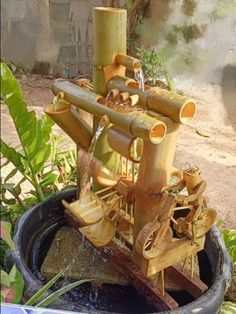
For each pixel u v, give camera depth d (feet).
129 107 3.97
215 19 6.75
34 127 5.30
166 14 8.52
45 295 3.90
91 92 4.25
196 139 7.06
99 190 4.70
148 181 3.93
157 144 3.79
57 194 5.19
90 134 4.62
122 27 4.29
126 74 4.76
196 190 3.93
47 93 13.10
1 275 3.55
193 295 4.28
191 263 4.37
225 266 4.28
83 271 4.60
